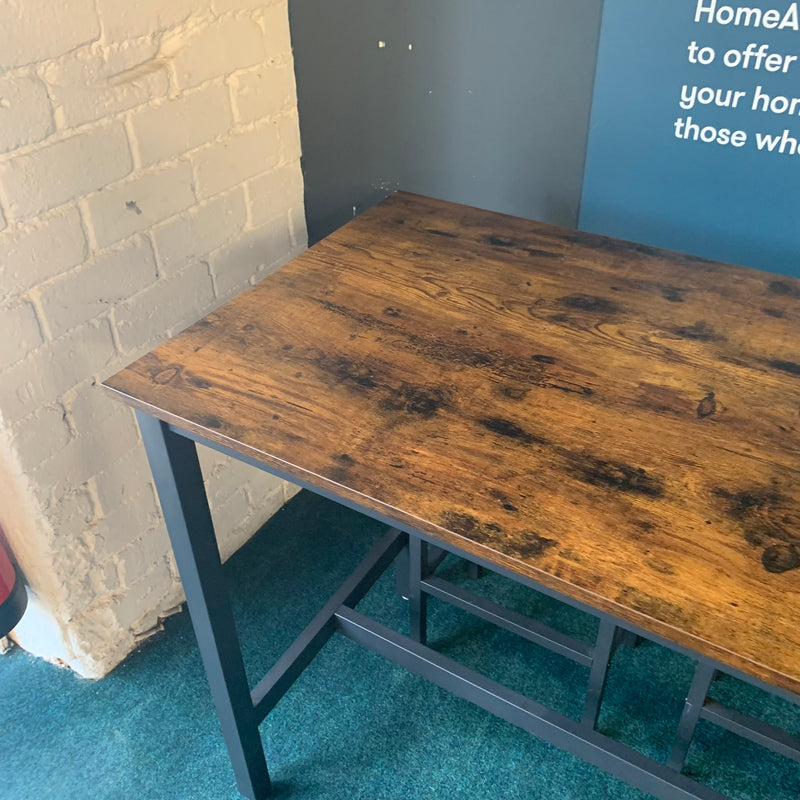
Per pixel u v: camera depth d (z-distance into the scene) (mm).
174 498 1192
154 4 1398
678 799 1309
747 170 1546
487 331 1228
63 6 1256
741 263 1656
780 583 816
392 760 1608
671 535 873
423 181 1889
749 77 1455
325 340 1211
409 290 1334
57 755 1642
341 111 1820
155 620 1894
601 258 1417
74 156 1352
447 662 1490
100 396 1560
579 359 1162
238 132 1665
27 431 1439
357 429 1032
